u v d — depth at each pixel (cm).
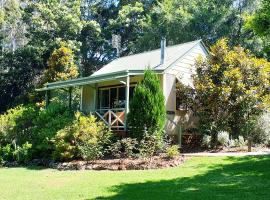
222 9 4116
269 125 1864
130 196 937
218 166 1325
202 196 903
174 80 2016
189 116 2048
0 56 4391
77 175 1310
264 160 1364
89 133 1594
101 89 2400
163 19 4291
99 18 5562
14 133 1869
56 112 1945
